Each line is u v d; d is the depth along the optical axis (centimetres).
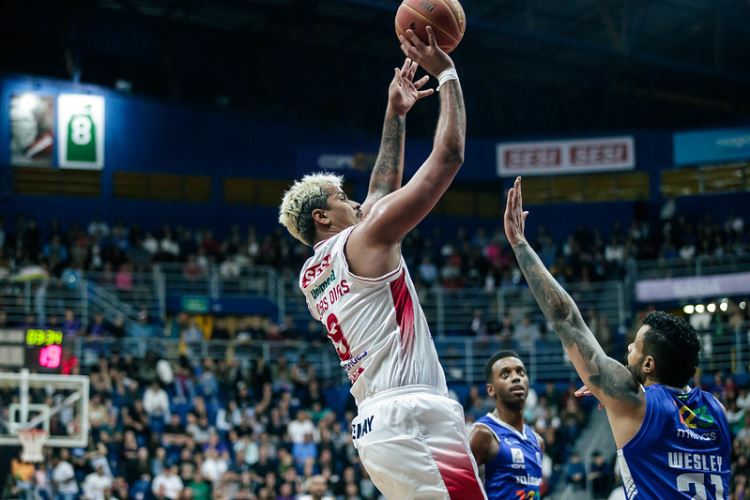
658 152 2972
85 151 2728
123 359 1994
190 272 2552
